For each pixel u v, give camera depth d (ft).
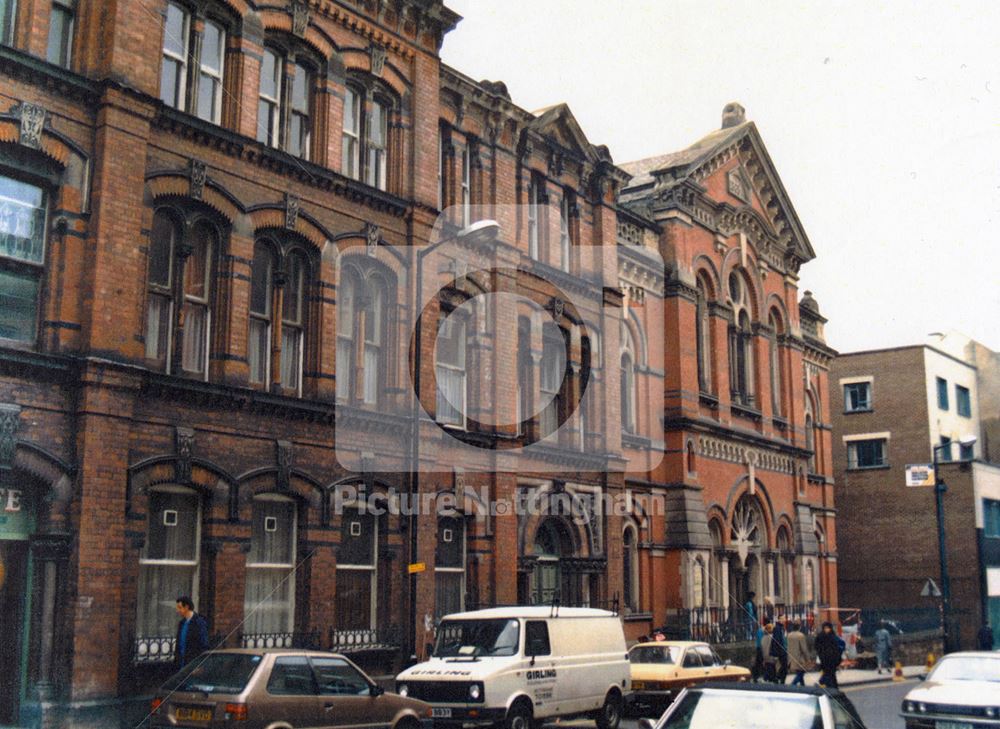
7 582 50.49
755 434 119.44
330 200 68.44
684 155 119.44
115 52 55.01
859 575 175.22
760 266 127.54
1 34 52.39
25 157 52.26
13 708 49.60
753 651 104.88
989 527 172.45
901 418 175.63
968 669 54.80
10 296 51.60
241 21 63.82
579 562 88.63
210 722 42.22
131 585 53.98
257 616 61.62
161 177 57.93
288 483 63.00
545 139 90.74
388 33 74.54
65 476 51.47
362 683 47.70
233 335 60.85
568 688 56.95
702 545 104.83
